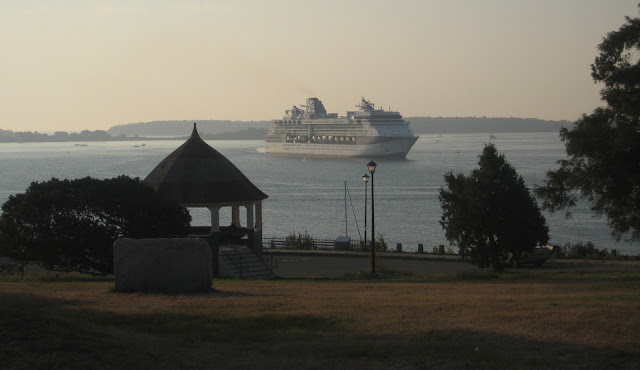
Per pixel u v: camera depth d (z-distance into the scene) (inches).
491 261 1441.9
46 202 1176.2
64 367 423.8
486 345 528.4
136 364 451.8
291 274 1439.5
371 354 503.2
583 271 1400.1
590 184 1093.8
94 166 7770.7
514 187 1407.5
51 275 1206.3
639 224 1129.4
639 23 1096.2
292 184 5551.2
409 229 3026.6
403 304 728.3
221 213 3841.0
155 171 1476.4
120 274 818.8
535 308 686.5
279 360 483.5
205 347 518.6
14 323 497.0
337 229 3068.4
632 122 1069.8
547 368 460.4
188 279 837.2
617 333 560.1
